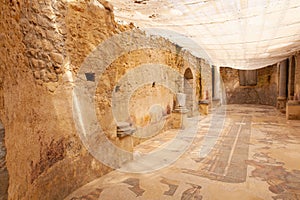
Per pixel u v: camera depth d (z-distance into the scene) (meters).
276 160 3.28
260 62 8.87
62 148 2.12
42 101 1.85
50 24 1.98
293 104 7.37
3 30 1.32
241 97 14.38
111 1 2.68
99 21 2.68
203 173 2.79
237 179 2.60
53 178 1.97
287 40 4.69
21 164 1.48
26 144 1.57
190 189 2.34
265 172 2.81
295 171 2.84
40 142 1.79
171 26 3.60
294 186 2.40
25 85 1.61
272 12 2.79
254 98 14.13
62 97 2.12
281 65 9.73
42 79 1.87
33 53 1.76
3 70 1.27
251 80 13.92
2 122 1.19
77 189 2.33
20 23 1.60
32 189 1.65
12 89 1.39
